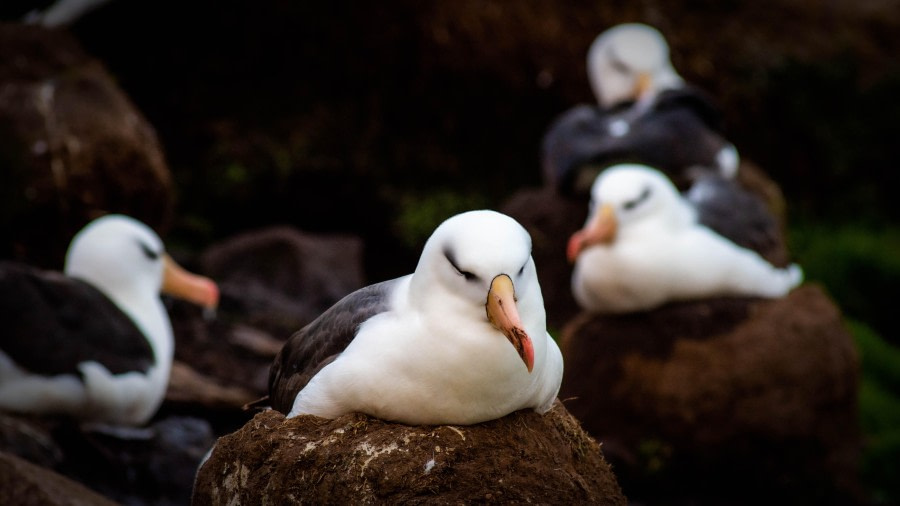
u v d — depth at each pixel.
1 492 6.59
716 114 15.91
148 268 10.56
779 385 11.28
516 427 6.01
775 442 11.34
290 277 15.94
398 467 5.70
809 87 22.92
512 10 20.83
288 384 6.36
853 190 22.45
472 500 5.68
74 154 12.20
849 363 11.79
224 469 6.08
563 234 16.09
